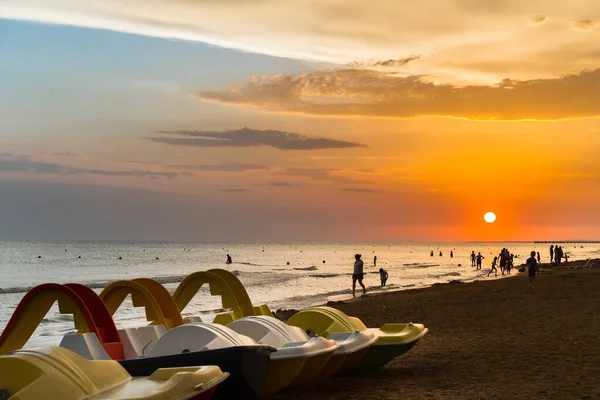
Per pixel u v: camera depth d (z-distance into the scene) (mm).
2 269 70500
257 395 7875
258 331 8430
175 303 9672
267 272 64438
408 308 21266
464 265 83812
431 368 10406
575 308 18953
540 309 18922
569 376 9492
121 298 9492
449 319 17438
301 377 8070
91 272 65500
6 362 5305
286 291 37031
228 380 6824
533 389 8680
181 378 5590
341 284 43844
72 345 7117
